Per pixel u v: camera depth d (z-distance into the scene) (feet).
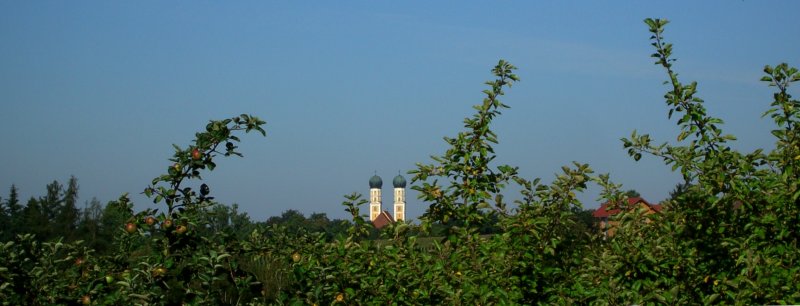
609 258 18.24
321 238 22.21
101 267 19.56
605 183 20.40
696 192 19.06
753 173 19.11
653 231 19.84
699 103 20.15
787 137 19.30
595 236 21.24
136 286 17.62
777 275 17.58
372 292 20.56
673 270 18.74
